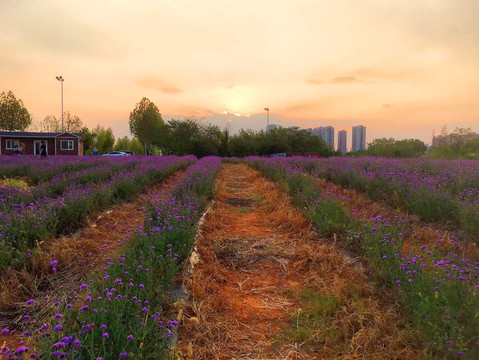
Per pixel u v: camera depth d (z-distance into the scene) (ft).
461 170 31.17
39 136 148.25
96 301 8.55
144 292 10.05
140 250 12.77
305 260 15.31
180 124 207.21
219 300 11.48
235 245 17.85
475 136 93.91
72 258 14.66
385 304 11.03
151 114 222.28
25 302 11.27
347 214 19.44
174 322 8.24
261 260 15.92
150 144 234.38
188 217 17.52
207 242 17.90
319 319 10.26
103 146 225.76
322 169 44.75
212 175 40.24
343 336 9.41
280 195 33.06
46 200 22.06
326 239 18.19
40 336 7.66
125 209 26.22
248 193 38.37
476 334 8.30
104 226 20.76
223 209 28.04
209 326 9.87
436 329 8.62
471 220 16.74
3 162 56.95
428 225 20.10
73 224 19.84
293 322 10.28
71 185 28.99
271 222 23.45
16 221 16.11
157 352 7.66
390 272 11.71
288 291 12.47
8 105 219.82
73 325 8.29
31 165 49.29
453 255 13.47
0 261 12.62
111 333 7.60
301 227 20.88
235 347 9.07
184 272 12.97
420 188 23.34
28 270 13.43
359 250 15.39
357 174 33.81
